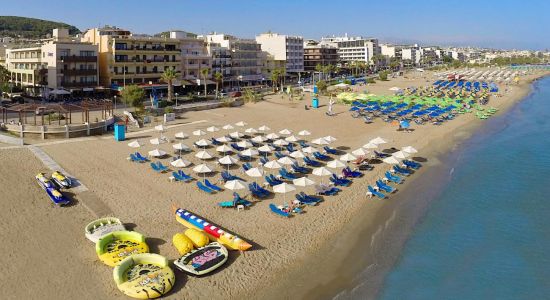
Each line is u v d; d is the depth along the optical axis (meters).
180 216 32.75
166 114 72.75
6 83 90.81
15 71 102.88
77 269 26.77
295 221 34.34
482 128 77.62
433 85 150.25
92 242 29.89
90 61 95.31
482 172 50.25
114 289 24.77
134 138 57.97
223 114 82.12
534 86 166.62
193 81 117.25
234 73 142.12
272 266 27.97
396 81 175.50
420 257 30.44
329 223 34.50
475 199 41.56
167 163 47.12
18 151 47.47
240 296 24.81
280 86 141.50
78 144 52.88
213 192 39.19
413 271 28.66
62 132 55.97
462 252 31.41
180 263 26.67
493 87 141.62
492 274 28.72
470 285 27.41
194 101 95.81
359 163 48.50
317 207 37.31
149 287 24.08
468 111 94.12
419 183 45.31
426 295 26.20
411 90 132.50
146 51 106.25
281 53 167.88
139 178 42.16
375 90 138.00
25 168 42.28
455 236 33.81
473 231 34.75
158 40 109.69
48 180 38.56
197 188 40.06
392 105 95.44
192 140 58.25
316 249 30.48
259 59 153.88
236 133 59.69
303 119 79.00
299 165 46.97
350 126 73.38
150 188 39.72
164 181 41.59
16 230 31.19
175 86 112.12
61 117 67.38
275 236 31.75
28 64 99.06
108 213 34.34
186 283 25.56
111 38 99.69
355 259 29.61
